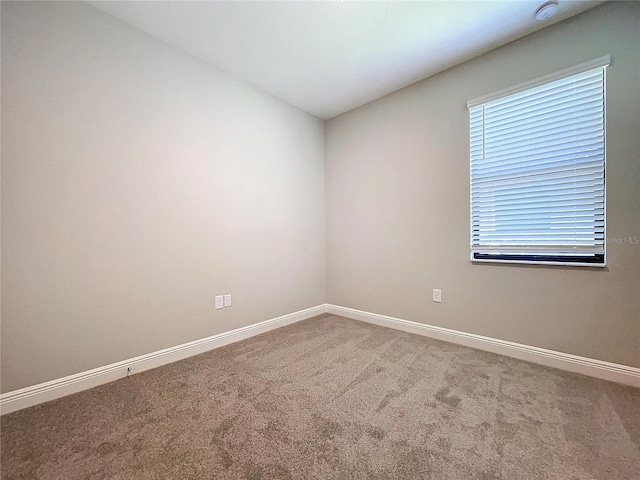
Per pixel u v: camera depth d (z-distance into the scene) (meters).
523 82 2.05
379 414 1.46
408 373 1.91
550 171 1.99
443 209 2.51
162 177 2.08
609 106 1.75
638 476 1.08
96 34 1.76
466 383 1.77
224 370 1.98
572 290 1.91
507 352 2.18
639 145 1.68
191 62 2.24
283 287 3.00
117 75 1.85
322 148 3.46
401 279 2.81
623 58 1.71
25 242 1.54
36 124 1.56
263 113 2.78
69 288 1.68
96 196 1.78
